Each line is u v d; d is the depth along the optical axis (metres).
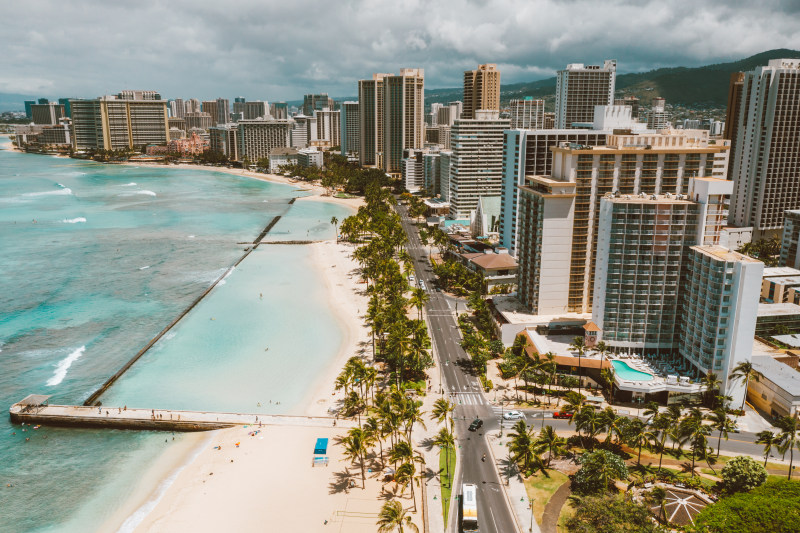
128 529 109.44
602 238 167.00
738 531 98.88
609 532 99.38
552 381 163.88
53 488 121.88
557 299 192.38
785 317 186.12
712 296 146.50
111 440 139.88
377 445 135.25
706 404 150.50
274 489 119.69
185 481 123.25
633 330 168.50
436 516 110.12
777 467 123.56
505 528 105.44
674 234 160.00
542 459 127.00
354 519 110.38
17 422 146.50
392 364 175.88
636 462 124.81
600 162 186.38
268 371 176.12
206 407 154.25
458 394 157.75
